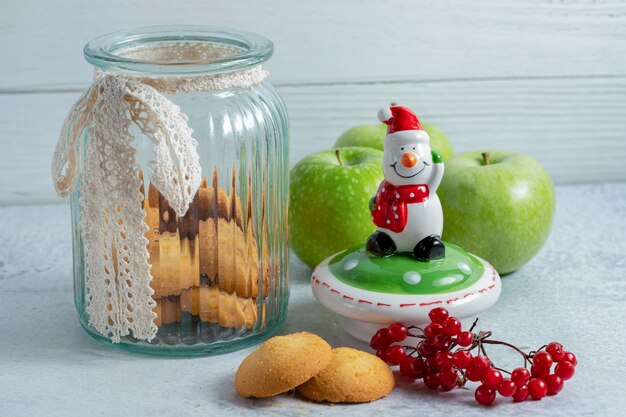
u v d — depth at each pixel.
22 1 1.13
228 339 0.92
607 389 0.88
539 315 0.98
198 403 0.87
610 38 1.20
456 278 0.92
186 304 0.91
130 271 0.90
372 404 0.87
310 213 1.00
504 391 0.86
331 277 0.93
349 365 0.87
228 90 0.92
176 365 0.91
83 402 0.87
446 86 1.20
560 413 0.86
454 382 0.87
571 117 1.23
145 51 0.95
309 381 0.87
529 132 1.23
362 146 1.07
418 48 1.19
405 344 0.92
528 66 1.21
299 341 0.87
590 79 1.21
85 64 1.16
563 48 1.20
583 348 0.93
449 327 0.87
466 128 1.22
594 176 1.25
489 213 1.00
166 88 0.89
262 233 0.93
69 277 1.04
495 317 0.97
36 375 0.90
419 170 0.92
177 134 0.88
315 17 1.17
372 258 0.93
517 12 1.19
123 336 0.92
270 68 1.18
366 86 1.19
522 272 1.04
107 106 0.88
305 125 1.20
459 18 1.18
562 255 1.07
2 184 1.19
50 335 0.95
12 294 1.01
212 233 0.91
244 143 0.92
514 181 1.00
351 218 1.00
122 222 0.89
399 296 0.91
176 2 1.15
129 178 0.88
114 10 1.15
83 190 0.91
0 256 1.07
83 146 0.91
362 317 0.91
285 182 0.96
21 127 1.17
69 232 1.12
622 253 1.08
